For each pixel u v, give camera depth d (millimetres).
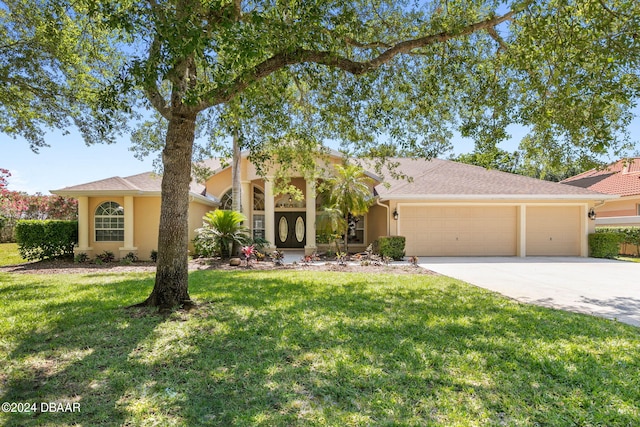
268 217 17047
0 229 21031
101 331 4809
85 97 8797
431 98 8117
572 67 5039
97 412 2912
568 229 16406
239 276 9836
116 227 14883
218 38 4984
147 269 12266
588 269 11953
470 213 16312
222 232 14625
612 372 3617
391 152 9273
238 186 15141
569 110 5895
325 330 4883
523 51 5797
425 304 6426
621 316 6023
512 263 13617
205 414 2883
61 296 7082
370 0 6676
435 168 19266
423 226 16234
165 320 5281
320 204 19422
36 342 4434
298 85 8008
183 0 4465
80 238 14500
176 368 3729
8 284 8656
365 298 6891
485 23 6152
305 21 4809
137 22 4203
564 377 3498
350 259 15016
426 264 13289
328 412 2891
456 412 2893
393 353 4082
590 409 2945
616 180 22094
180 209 6055
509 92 7555
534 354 4043
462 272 11164
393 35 7211
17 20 7914
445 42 6711
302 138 9359
